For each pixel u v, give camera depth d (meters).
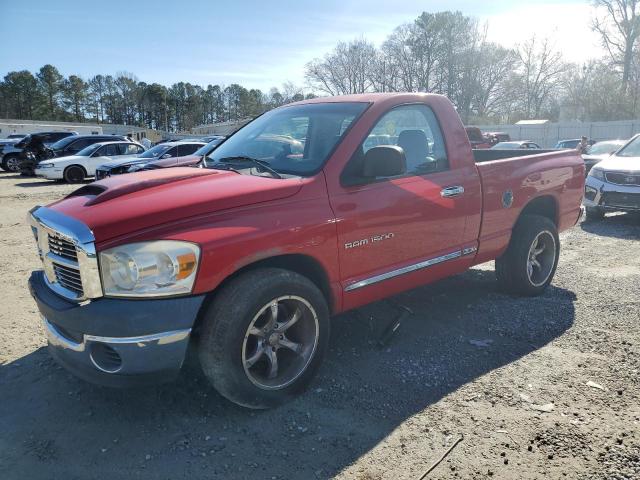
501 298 5.06
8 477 2.61
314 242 3.17
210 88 117.62
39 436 2.95
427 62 59.28
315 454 2.75
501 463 2.65
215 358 2.87
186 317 2.74
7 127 59.06
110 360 2.79
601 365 3.67
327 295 3.40
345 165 3.44
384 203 3.54
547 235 5.05
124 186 3.10
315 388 3.41
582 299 5.04
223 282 2.95
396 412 3.13
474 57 58.62
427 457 2.71
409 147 3.91
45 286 3.20
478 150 6.23
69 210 2.96
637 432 2.89
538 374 3.56
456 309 4.77
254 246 2.90
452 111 4.27
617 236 8.06
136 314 2.64
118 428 3.00
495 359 3.80
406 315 4.19
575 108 55.38
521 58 60.88
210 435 2.92
